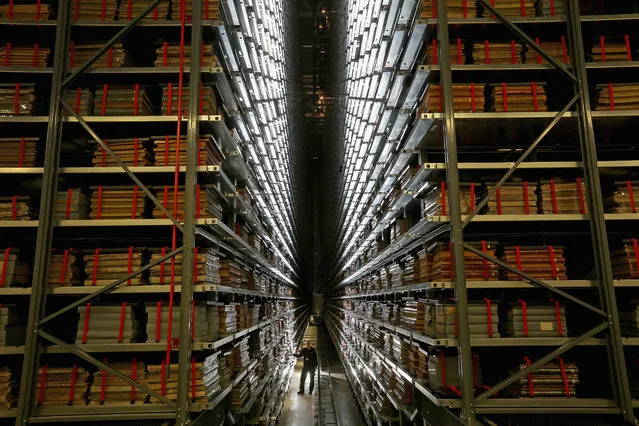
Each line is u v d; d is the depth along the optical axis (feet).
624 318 12.38
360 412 32.81
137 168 12.69
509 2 13.35
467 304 11.46
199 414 11.97
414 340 16.53
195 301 12.54
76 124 13.43
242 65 16.52
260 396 23.20
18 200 12.96
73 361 14.19
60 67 12.95
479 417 11.35
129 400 11.68
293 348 54.39
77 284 12.75
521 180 14.32
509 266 11.89
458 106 12.75
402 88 16.22
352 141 27.91
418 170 14.29
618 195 12.62
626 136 14.70
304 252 91.76
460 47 13.16
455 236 11.67
